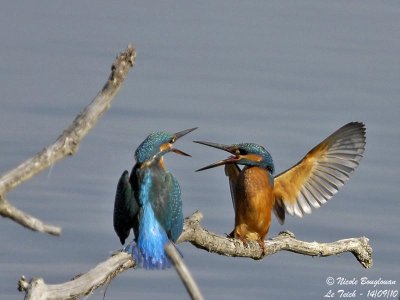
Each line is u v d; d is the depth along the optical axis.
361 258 13.75
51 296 9.92
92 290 10.59
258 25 31.28
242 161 13.79
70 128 9.23
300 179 13.90
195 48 28.88
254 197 13.52
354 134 13.61
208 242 12.61
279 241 13.29
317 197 13.95
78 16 31.84
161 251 11.13
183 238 12.24
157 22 31.39
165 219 11.48
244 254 13.09
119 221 11.64
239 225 13.59
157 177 11.60
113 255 11.02
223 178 20.58
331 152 13.81
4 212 8.50
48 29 30.30
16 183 8.96
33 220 8.55
